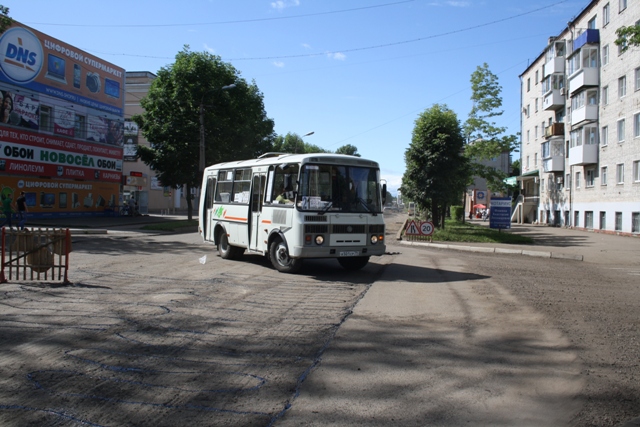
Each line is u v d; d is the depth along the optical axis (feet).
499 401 14.35
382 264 47.52
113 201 132.67
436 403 14.14
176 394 14.43
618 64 110.93
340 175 37.93
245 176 45.11
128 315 23.77
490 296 30.81
